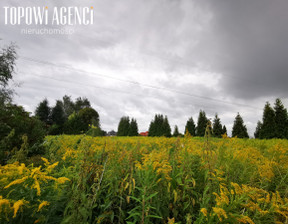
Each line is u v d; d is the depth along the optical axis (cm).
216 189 188
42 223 130
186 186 187
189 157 223
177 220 182
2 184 136
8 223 121
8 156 347
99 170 193
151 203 177
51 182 179
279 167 246
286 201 147
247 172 245
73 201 136
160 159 223
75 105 5700
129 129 3744
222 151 271
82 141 215
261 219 154
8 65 1404
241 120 2536
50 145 462
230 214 138
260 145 518
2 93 1215
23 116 556
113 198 193
